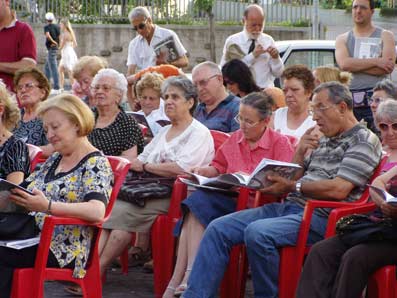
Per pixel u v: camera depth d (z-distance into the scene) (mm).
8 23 12023
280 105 10477
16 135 9570
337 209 7250
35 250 6945
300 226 7406
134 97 11930
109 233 8547
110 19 31625
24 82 9578
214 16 31406
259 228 7352
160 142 8906
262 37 13297
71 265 6984
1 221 6922
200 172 8492
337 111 7547
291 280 7426
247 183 7531
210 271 7469
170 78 8844
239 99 9773
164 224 8477
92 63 10547
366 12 12117
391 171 7320
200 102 9883
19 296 6863
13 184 6676
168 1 31469
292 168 7469
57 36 29906
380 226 6875
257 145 8305
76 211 6824
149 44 14312
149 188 8484
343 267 6797
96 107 9305
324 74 9938
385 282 6805
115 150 9094
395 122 7582
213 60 31312
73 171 7090
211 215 8023
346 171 7406
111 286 8875
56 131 7070
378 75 11977
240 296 7969
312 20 29734
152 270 9445
